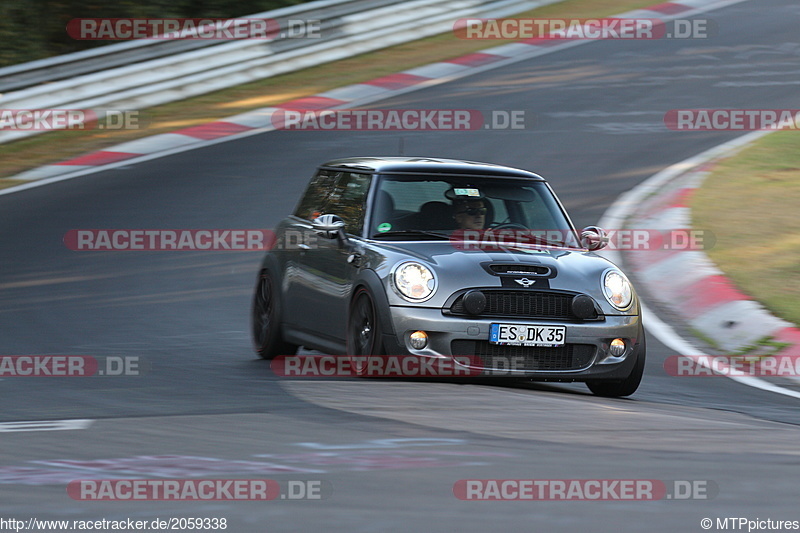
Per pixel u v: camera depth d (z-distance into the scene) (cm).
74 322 3412
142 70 7056
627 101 7038
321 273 2794
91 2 8931
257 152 6041
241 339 3272
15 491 1364
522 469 1522
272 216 4891
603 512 1259
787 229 4288
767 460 1652
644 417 2106
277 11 7862
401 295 2461
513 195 2814
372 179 2792
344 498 1323
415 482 1423
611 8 9831
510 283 2488
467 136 6228
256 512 1245
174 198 5209
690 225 4344
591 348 2514
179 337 3250
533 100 7038
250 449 1669
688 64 8000
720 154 5766
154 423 1917
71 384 2459
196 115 6875
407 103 7000
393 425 1889
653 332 3359
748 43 8662
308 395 2250
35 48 8606
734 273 3728
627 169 5559
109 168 5822
